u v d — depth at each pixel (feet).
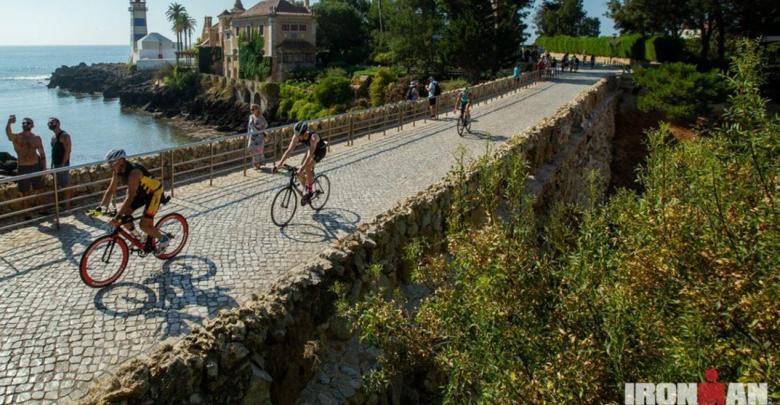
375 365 25.73
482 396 15.10
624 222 17.35
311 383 23.77
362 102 186.09
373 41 268.82
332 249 26.96
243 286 24.38
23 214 32.76
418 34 196.85
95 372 17.94
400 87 175.42
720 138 17.33
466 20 158.81
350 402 23.50
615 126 124.77
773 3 135.23
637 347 13.93
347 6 276.21
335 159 51.62
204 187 40.96
